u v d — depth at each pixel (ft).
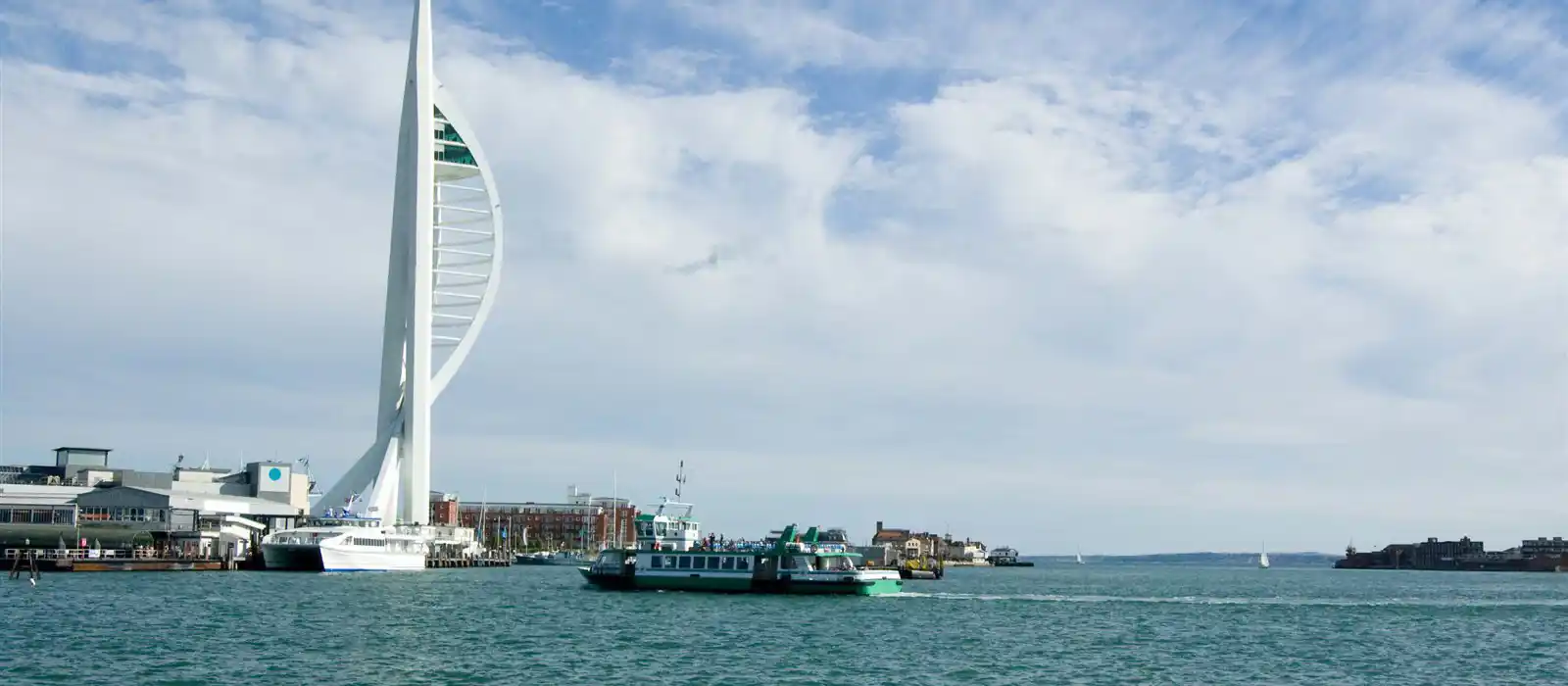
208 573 622.54
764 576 492.54
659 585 504.43
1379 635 384.68
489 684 258.16
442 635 337.52
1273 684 278.87
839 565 506.89
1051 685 272.92
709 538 526.57
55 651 294.66
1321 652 337.52
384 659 290.76
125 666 272.51
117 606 407.03
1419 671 301.43
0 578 555.69
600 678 267.80
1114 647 343.26
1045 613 457.27
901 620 404.36
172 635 326.24
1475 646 355.36
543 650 309.42
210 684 252.21
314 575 628.28
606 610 420.36
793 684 265.75
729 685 263.08
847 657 307.58
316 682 256.73
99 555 646.33
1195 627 407.03
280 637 326.44
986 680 277.23
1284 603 545.03
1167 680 281.95
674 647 318.65
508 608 425.28
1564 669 306.35
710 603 451.94
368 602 443.32
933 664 298.76
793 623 381.60
